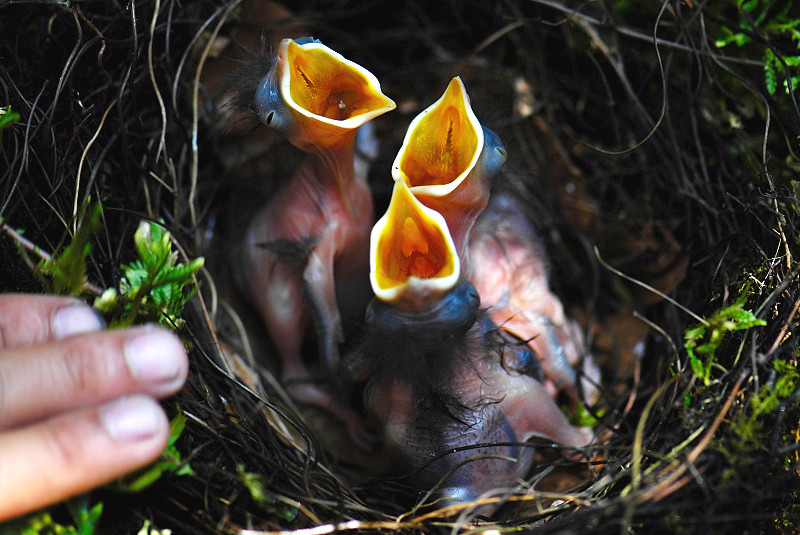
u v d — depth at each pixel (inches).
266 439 18.3
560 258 22.0
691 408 17.1
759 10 19.7
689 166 20.1
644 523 15.9
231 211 21.5
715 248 19.1
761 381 16.8
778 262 17.7
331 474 17.7
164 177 19.7
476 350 17.6
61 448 14.7
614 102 21.5
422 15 23.9
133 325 16.6
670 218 20.7
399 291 16.0
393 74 23.4
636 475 16.2
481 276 19.6
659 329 18.9
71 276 16.6
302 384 20.1
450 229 18.0
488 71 23.1
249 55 18.7
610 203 22.2
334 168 19.0
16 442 14.7
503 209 20.1
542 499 17.8
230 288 21.2
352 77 17.4
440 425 17.9
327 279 19.7
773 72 19.2
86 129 18.8
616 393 20.0
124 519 16.2
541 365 19.4
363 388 18.5
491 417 18.1
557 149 22.4
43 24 19.2
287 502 16.6
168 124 20.0
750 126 19.9
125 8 19.2
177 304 17.2
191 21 19.7
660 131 20.3
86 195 17.9
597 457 18.9
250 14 21.4
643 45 20.8
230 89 18.9
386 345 16.8
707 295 18.8
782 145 19.5
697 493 16.1
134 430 14.9
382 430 18.6
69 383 15.0
